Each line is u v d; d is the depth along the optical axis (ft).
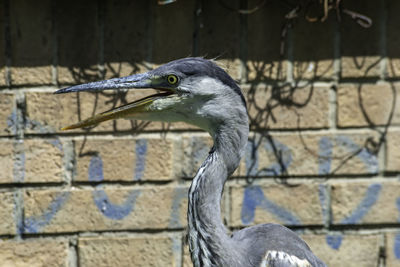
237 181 21.57
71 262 21.54
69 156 21.33
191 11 21.27
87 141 21.30
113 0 21.12
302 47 21.44
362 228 21.89
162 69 15.65
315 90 21.49
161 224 21.49
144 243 21.52
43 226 21.33
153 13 21.21
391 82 21.63
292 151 21.54
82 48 21.12
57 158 21.24
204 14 21.29
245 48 21.40
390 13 21.50
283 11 21.34
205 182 15.43
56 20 21.04
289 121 21.50
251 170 21.50
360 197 21.71
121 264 21.49
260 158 21.50
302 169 21.59
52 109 21.13
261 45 21.38
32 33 20.99
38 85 21.11
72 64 21.12
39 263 21.39
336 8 20.62
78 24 21.08
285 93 21.48
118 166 21.36
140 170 21.43
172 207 21.48
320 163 21.61
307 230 21.79
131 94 21.18
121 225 21.48
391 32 21.53
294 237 16.52
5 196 21.20
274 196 21.59
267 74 21.42
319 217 21.67
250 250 15.69
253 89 21.44
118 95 21.18
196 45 21.35
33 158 21.17
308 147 21.57
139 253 21.52
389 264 21.93
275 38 21.39
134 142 21.36
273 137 21.49
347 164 21.66
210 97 15.51
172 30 21.27
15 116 21.08
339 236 21.76
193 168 21.45
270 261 15.39
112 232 21.52
